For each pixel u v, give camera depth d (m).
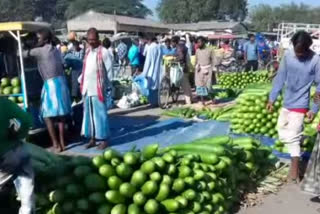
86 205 5.20
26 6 99.62
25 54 9.08
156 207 5.21
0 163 4.49
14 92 9.28
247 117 9.97
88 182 5.22
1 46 9.73
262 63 25.67
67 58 11.07
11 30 8.93
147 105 15.55
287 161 8.54
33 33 9.56
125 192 5.20
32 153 5.66
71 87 10.98
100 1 101.56
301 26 39.84
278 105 9.83
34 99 9.59
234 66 25.95
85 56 9.52
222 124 12.09
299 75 7.27
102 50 9.44
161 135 10.95
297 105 7.41
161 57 15.12
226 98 17.14
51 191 5.29
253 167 7.12
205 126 11.89
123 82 16.05
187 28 62.31
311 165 6.70
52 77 9.16
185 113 13.23
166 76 15.02
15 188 5.17
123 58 22.89
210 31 61.53
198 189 5.64
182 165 5.71
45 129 9.81
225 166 6.14
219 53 25.86
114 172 5.29
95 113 9.48
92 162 5.36
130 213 5.18
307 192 6.75
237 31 62.69
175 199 5.37
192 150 6.39
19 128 4.52
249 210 6.43
